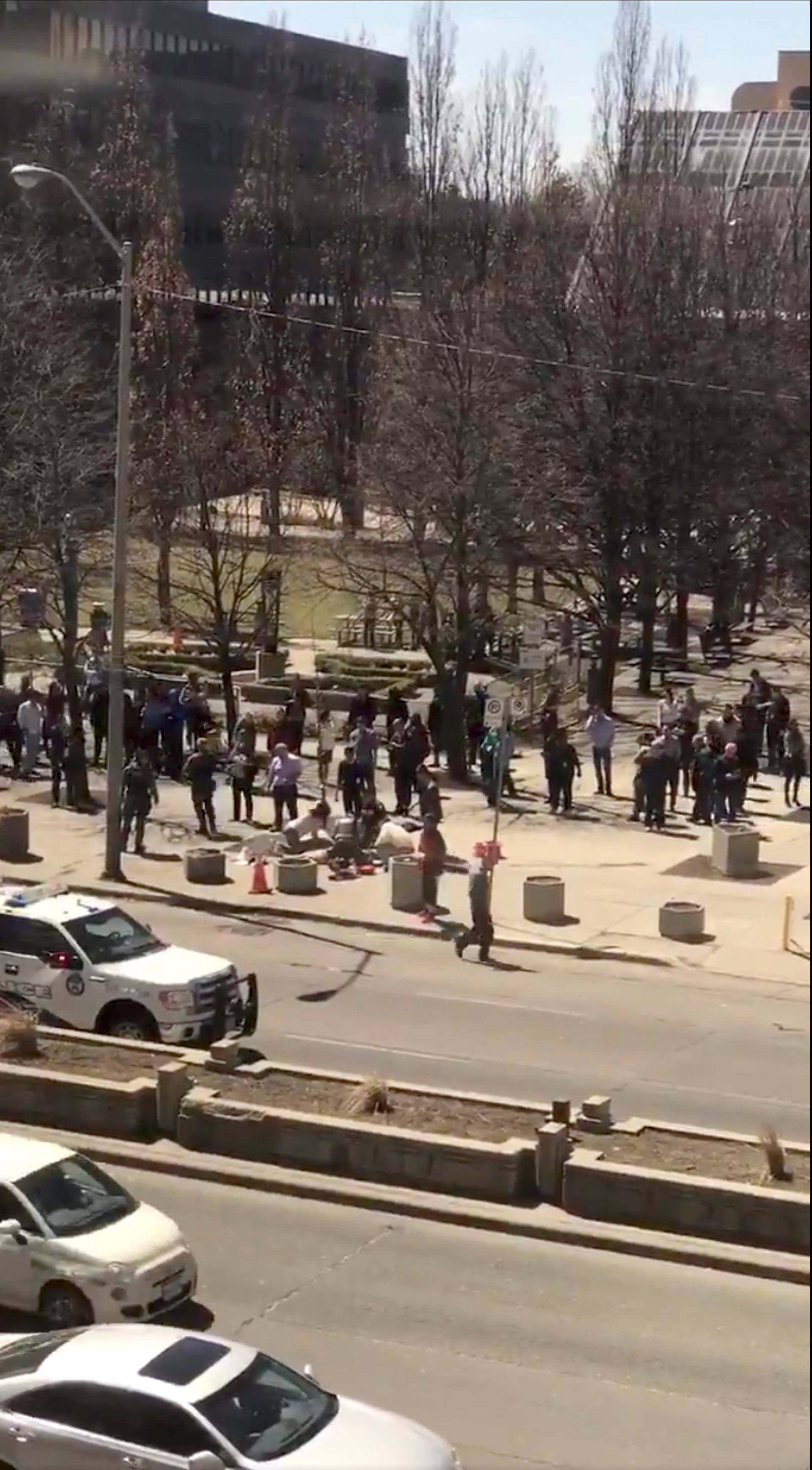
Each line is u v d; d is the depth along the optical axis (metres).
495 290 44.88
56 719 35.94
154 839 32.12
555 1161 16.03
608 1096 19.12
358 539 50.66
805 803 32.31
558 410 37.75
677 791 34.69
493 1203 16.08
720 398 27.66
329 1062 20.27
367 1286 14.43
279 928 27.23
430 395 38.00
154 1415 9.91
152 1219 13.84
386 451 39.78
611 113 73.31
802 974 24.42
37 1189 13.66
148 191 43.22
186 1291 13.65
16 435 37.84
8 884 28.97
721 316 32.97
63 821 33.78
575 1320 13.80
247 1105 17.38
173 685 40.50
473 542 38.12
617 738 39.03
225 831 32.69
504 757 28.09
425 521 41.66
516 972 24.80
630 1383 12.68
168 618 44.81
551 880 27.19
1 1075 18.23
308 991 23.59
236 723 37.88
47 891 22.17
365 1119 17.17
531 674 40.91
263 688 44.16
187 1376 10.12
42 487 37.75
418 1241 15.43
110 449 41.41
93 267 43.94
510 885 28.95
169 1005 20.06
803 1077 19.89
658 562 38.16
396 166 62.16
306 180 56.75
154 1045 19.59
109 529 42.31
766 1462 11.22
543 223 51.47
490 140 81.25
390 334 51.03
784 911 27.17
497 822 27.28
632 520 38.38
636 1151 16.39
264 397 54.00
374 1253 15.16
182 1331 10.93
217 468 45.78
